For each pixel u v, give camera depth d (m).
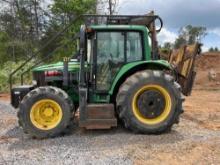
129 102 7.43
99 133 7.67
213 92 18.25
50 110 7.51
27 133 7.57
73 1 22.23
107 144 6.83
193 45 7.99
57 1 22.70
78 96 8.16
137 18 8.06
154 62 7.63
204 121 9.13
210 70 28.84
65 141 7.11
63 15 23.30
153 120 7.54
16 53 25.80
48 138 7.41
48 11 26.17
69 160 5.95
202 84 23.64
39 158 6.10
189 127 8.23
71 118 7.49
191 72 7.97
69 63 8.11
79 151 6.45
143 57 7.80
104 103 7.74
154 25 8.16
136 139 7.11
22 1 27.55
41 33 26.64
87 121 7.40
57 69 8.05
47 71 8.06
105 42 7.76
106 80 7.77
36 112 7.46
